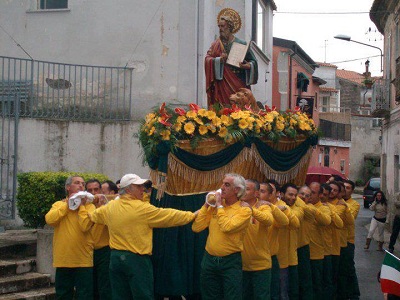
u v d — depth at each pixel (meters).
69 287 9.02
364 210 35.66
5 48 17.34
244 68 11.31
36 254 11.10
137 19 16.48
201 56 16.23
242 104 10.82
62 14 17.00
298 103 33.97
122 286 8.26
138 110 16.38
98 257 9.22
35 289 10.33
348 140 48.53
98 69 16.39
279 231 9.56
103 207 8.42
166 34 16.30
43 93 15.07
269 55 24.55
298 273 10.35
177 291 9.01
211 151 9.46
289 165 10.89
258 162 10.09
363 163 54.62
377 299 12.53
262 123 10.05
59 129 14.43
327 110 53.69
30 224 11.40
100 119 15.21
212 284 8.16
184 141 9.19
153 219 8.17
